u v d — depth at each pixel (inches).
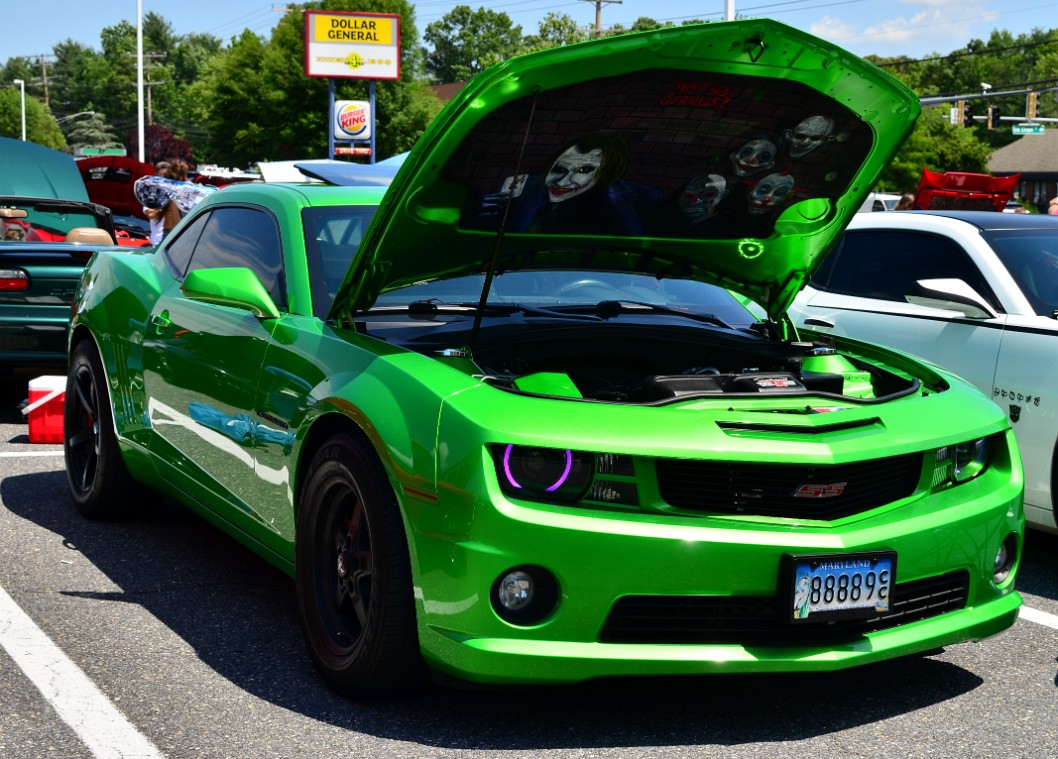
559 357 156.8
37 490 231.6
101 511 206.7
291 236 160.4
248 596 169.2
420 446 120.2
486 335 151.9
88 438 209.5
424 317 156.9
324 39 1897.1
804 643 123.8
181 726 124.3
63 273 290.8
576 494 118.4
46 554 187.6
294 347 145.3
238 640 150.9
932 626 131.0
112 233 384.5
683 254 161.9
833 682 142.3
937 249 229.1
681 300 184.1
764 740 124.6
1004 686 142.3
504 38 5541.3
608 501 118.7
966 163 2610.7
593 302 178.2
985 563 135.7
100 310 201.9
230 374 157.8
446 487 117.5
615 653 118.0
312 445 140.6
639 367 160.9
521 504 116.3
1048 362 194.2
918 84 5398.6
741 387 136.7
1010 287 210.2
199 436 167.9
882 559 124.0
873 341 227.9
